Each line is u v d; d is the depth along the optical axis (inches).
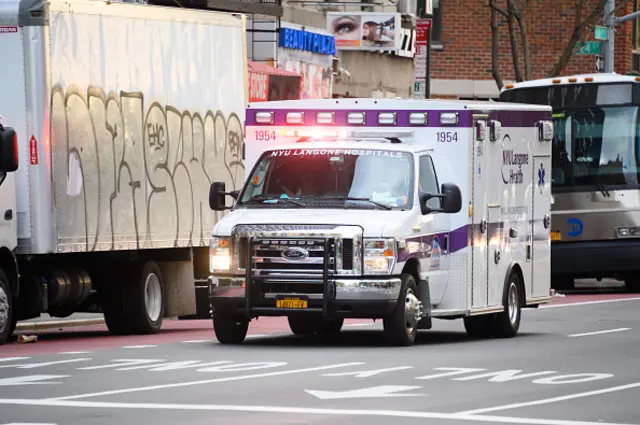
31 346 1705.2
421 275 1696.6
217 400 1175.0
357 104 1788.9
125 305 1957.4
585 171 2849.4
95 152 1840.6
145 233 1940.2
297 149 1729.8
